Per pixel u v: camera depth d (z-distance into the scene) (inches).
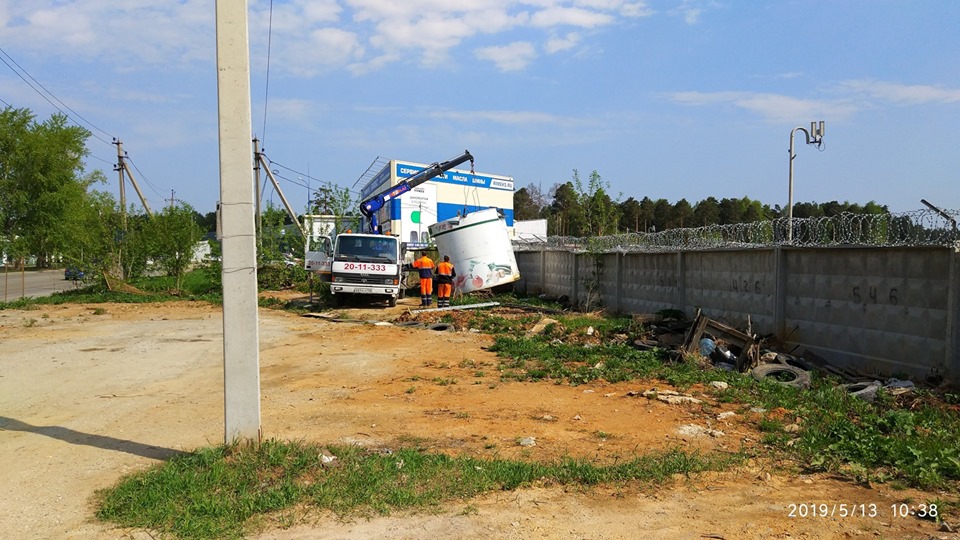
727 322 531.2
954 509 193.5
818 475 224.1
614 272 745.6
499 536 175.0
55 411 318.7
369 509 190.5
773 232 469.4
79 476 222.7
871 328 387.2
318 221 1306.6
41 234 1863.9
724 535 176.9
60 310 876.0
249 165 227.1
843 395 325.7
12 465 234.4
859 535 176.9
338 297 903.7
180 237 1191.6
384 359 468.8
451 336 582.9
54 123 2005.4
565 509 193.2
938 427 274.7
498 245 966.4
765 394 337.4
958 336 329.4
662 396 335.6
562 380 385.4
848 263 404.2
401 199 1387.8
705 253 564.7
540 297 914.1
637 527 181.3
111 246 1156.5
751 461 237.6
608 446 258.5
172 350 521.0
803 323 442.3
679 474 222.5
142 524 181.6
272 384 384.8
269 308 908.6
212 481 205.9
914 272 357.7
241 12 221.0
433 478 212.8
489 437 270.5
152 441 264.1
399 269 893.8
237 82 221.8
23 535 176.9
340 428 284.0
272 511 188.5
